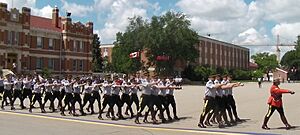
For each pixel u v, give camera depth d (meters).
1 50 54.62
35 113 20.28
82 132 13.71
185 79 82.25
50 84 20.77
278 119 16.86
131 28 74.88
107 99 17.64
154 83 15.98
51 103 20.94
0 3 54.72
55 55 64.44
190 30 74.25
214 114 15.64
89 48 70.69
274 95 14.05
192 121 16.75
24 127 14.93
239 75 108.06
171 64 74.44
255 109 21.19
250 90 44.59
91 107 19.45
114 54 83.06
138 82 18.11
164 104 16.70
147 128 14.80
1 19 54.75
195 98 29.94
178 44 72.75
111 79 18.34
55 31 64.50
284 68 143.00
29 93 22.16
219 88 14.86
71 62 66.75
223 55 117.44
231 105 15.95
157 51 73.50
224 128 14.60
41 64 61.91
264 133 13.27
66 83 19.28
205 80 81.38
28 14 59.31
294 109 20.95
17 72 56.44
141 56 82.38
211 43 108.69
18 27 57.50
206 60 104.75
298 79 122.69
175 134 13.23
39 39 61.88
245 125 15.30
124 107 22.38
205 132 13.68
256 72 116.06
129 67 75.44
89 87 19.19
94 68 88.88
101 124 16.03
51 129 14.43
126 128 14.82
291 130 13.87
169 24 72.44
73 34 67.25
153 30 72.44
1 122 16.48
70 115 19.33
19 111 21.30
